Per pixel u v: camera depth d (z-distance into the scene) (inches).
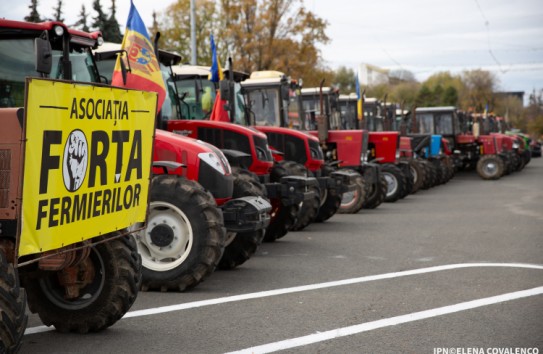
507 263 338.3
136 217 218.2
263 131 504.1
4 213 178.5
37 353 200.2
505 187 879.7
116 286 217.6
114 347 205.9
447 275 309.0
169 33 1200.2
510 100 3831.2
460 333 216.5
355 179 579.5
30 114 164.9
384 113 761.0
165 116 387.2
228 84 386.0
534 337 211.5
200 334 218.4
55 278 221.8
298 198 400.8
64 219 180.4
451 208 617.6
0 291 164.2
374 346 204.2
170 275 279.3
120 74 317.1
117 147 202.1
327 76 1207.6
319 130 581.6
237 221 307.0
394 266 333.4
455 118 1087.0
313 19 1156.5
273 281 301.3
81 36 294.2
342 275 312.5
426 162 833.5
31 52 276.4
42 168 170.4
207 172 303.6
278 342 208.7
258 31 1142.3
